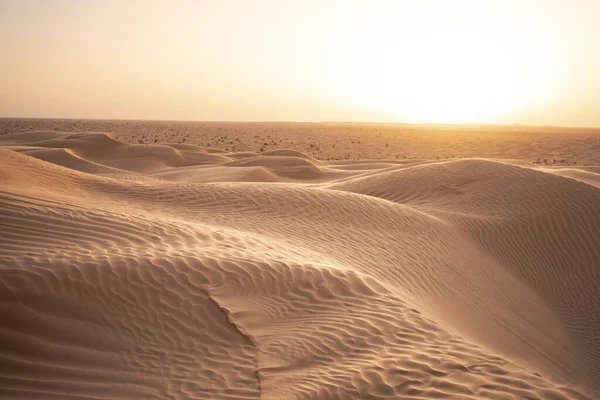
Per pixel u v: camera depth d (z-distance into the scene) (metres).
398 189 19.67
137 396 5.16
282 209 13.72
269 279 7.76
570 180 18.14
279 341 6.19
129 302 6.71
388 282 9.33
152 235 9.09
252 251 9.00
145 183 15.80
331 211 13.80
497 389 4.89
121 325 6.36
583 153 67.88
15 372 5.48
